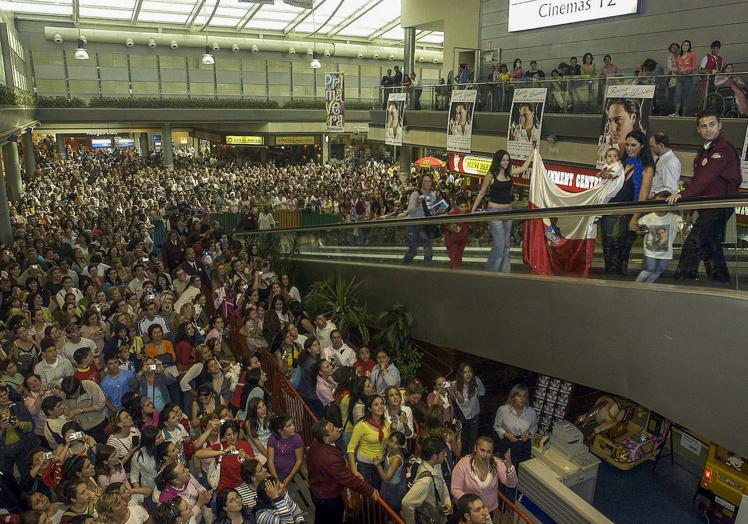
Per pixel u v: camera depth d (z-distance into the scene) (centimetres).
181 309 920
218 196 2366
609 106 1188
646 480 802
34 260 1238
